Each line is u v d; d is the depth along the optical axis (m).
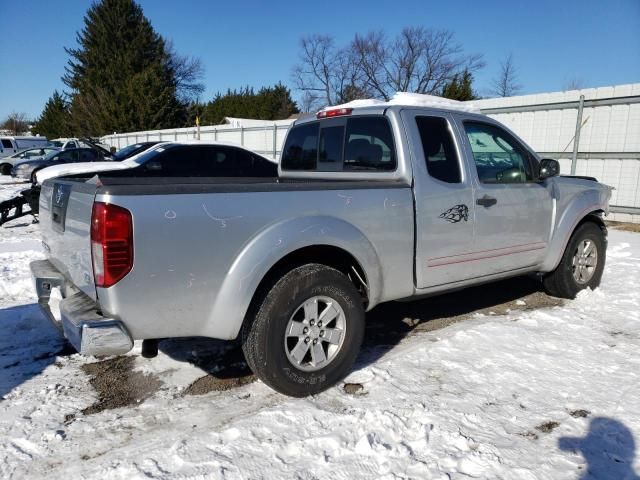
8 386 3.43
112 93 50.25
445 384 3.41
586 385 3.39
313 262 3.42
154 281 2.73
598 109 11.22
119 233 2.62
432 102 4.28
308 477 2.48
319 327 3.28
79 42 57.41
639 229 10.26
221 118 66.25
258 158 10.85
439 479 2.46
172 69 58.25
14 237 9.31
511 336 4.23
